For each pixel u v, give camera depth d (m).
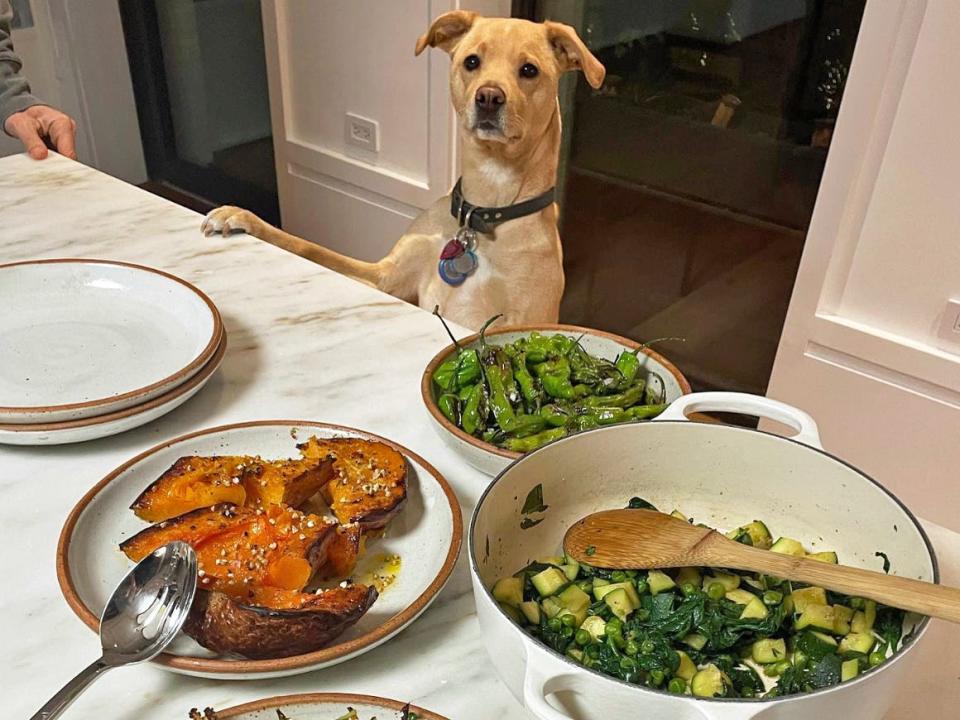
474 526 0.61
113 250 1.29
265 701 0.56
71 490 0.81
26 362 0.96
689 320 2.63
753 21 2.13
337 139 2.88
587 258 2.81
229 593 0.60
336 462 0.75
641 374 0.94
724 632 0.64
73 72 3.54
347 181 2.91
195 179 3.79
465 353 0.91
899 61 1.69
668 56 2.33
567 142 2.66
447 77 2.38
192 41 3.37
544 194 1.55
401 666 0.64
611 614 0.65
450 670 0.64
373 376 1.01
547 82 1.47
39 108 1.74
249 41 3.11
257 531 0.66
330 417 0.93
